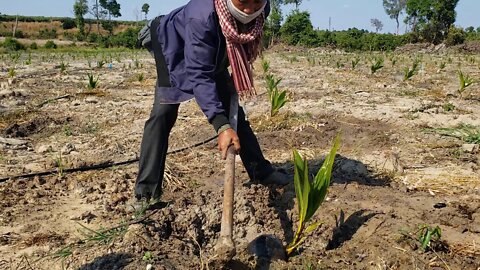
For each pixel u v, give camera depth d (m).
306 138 6.23
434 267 3.27
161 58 3.67
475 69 18.61
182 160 5.42
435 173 5.08
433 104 8.74
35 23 94.31
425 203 4.24
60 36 81.94
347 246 3.58
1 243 3.54
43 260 3.29
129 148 5.99
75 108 8.58
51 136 6.66
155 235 3.52
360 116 7.53
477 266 3.29
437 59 26.80
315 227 3.45
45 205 4.21
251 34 3.45
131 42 54.59
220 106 3.34
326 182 3.34
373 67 14.42
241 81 3.53
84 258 3.26
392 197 4.32
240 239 3.69
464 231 3.72
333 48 43.50
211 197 4.13
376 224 3.72
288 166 5.18
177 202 4.02
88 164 5.25
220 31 3.40
